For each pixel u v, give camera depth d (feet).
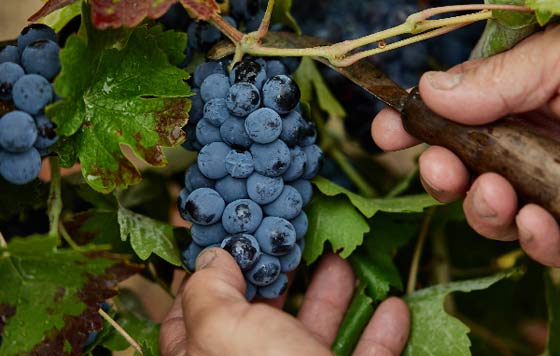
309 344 1.30
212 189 1.42
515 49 1.39
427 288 1.70
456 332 1.63
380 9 1.71
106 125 1.38
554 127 1.51
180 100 1.39
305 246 1.58
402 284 1.78
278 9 1.54
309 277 1.73
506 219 1.38
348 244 1.57
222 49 1.49
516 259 1.99
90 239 1.57
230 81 1.41
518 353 2.11
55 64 1.32
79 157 1.38
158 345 1.55
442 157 1.42
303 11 1.74
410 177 1.78
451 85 1.37
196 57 1.54
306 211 1.59
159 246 1.51
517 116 1.51
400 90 1.45
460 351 1.61
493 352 2.09
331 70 1.70
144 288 2.33
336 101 1.71
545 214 1.33
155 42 1.40
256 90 1.38
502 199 1.35
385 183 1.94
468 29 1.77
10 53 1.35
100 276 1.35
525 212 1.34
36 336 1.34
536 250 1.36
